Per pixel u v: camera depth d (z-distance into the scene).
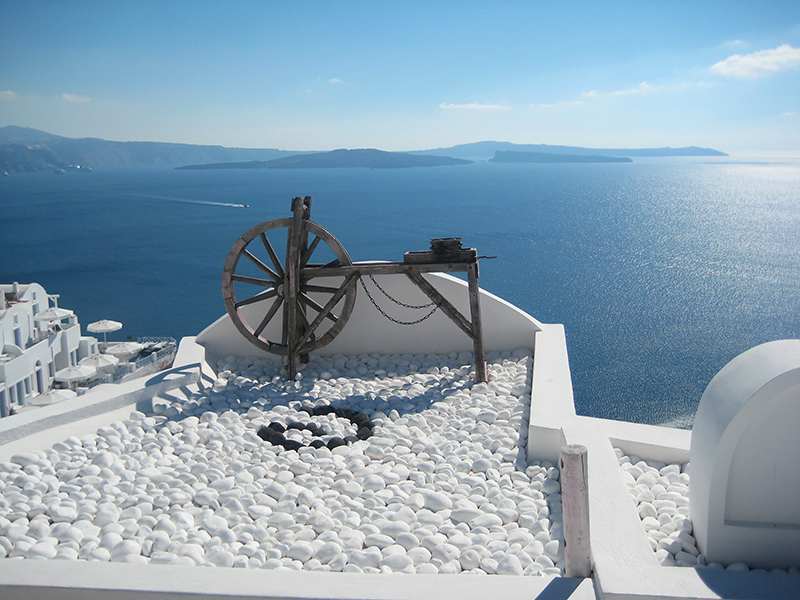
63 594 3.09
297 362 8.02
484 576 3.17
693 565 3.46
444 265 7.04
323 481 4.93
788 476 3.33
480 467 5.02
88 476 4.89
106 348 41.34
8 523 4.18
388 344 8.30
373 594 2.99
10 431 5.50
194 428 6.11
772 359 3.32
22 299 35.59
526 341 8.00
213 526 4.20
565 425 5.17
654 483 4.55
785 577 3.00
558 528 4.11
